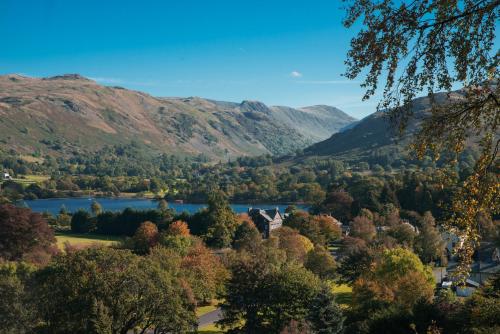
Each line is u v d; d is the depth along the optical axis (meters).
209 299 81.50
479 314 32.97
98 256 55.19
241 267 60.03
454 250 14.81
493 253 84.81
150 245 117.31
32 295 51.22
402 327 42.41
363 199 166.62
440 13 13.17
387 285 62.50
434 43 13.40
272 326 56.31
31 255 97.94
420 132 15.02
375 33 13.42
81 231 170.38
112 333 48.62
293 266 62.44
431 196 143.12
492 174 13.87
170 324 52.84
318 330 50.53
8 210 106.50
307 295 56.56
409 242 104.25
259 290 57.41
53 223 182.25
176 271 69.12
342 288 88.44
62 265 53.66
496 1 12.59
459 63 13.39
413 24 13.23
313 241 128.25
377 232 126.06
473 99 13.98
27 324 49.75
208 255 87.94
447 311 42.28
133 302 50.28
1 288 50.00
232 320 58.81
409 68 13.61
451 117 14.40
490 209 14.10
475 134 14.59
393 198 156.62
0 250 102.88
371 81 13.86
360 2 13.53
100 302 47.41
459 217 14.30
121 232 162.75
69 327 48.56
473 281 77.19
